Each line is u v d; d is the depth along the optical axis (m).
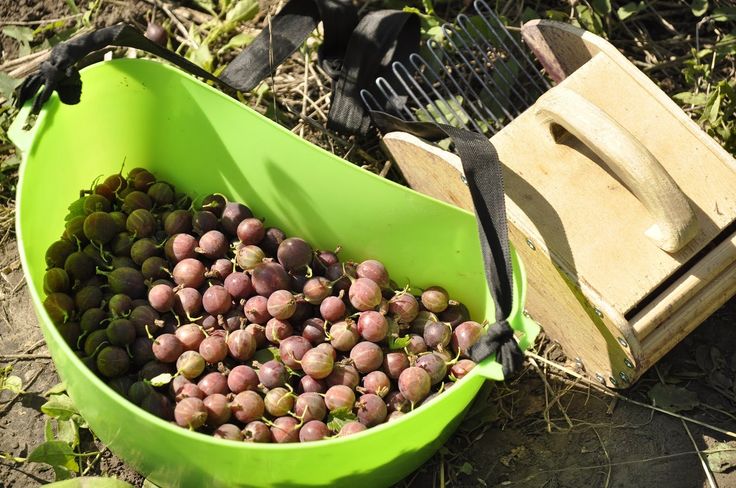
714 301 0.87
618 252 0.85
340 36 1.02
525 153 0.89
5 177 1.00
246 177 0.95
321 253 0.92
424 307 0.91
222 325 0.88
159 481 0.87
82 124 0.92
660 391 0.91
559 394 0.92
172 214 0.92
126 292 0.89
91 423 0.86
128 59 0.91
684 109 1.03
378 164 1.02
